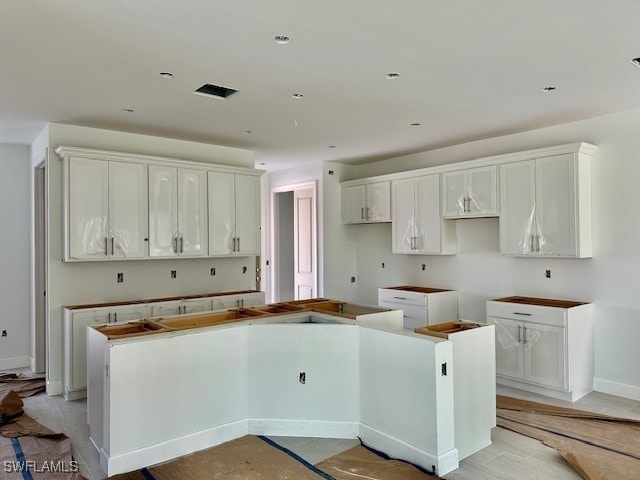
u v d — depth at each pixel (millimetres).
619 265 4215
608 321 4293
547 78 3285
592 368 4371
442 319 5410
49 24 2400
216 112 4070
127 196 4527
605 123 4277
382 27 2475
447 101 3803
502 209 4734
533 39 2639
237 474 2787
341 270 6836
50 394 4309
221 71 3100
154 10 2262
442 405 2795
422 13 2318
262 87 3426
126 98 3652
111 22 2387
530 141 4840
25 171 5383
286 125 4547
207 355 3189
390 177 6012
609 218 4262
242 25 2436
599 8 2279
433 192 5465
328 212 6695
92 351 3164
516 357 4426
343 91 3531
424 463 2836
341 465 2887
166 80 3258
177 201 4867
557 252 4316
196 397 3133
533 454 3072
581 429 3467
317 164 6715
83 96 3594
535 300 4680
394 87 3449
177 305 4793
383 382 3125
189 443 3084
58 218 4387
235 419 3332
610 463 2898
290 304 4176
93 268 4602
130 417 2850
